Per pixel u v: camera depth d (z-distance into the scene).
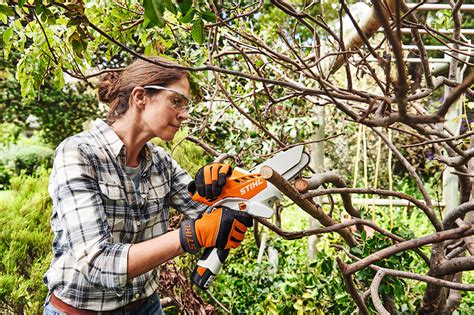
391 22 1.27
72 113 7.10
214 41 1.43
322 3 1.55
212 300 2.60
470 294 2.81
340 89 1.35
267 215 1.17
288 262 2.97
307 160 1.22
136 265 1.17
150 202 1.46
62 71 1.54
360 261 1.27
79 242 1.20
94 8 1.51
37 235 2.27
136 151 1.41
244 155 2.41
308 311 2.23
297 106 2.79
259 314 2.38
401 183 5.77
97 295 1.35
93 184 1.28
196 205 1.57
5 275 2.12
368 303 1.82
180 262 2.25
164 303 2.20
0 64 6.23
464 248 1.71
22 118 7.17
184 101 1.34
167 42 1.69
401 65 0.81
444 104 0.88
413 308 2.03
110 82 1.42
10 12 1.10
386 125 0.98
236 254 3.16
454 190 2.90
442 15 1.76
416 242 1.21
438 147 1.89
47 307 1.41
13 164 8.19
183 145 3.13
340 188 1.44
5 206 2.36
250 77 0.97
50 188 1.30
